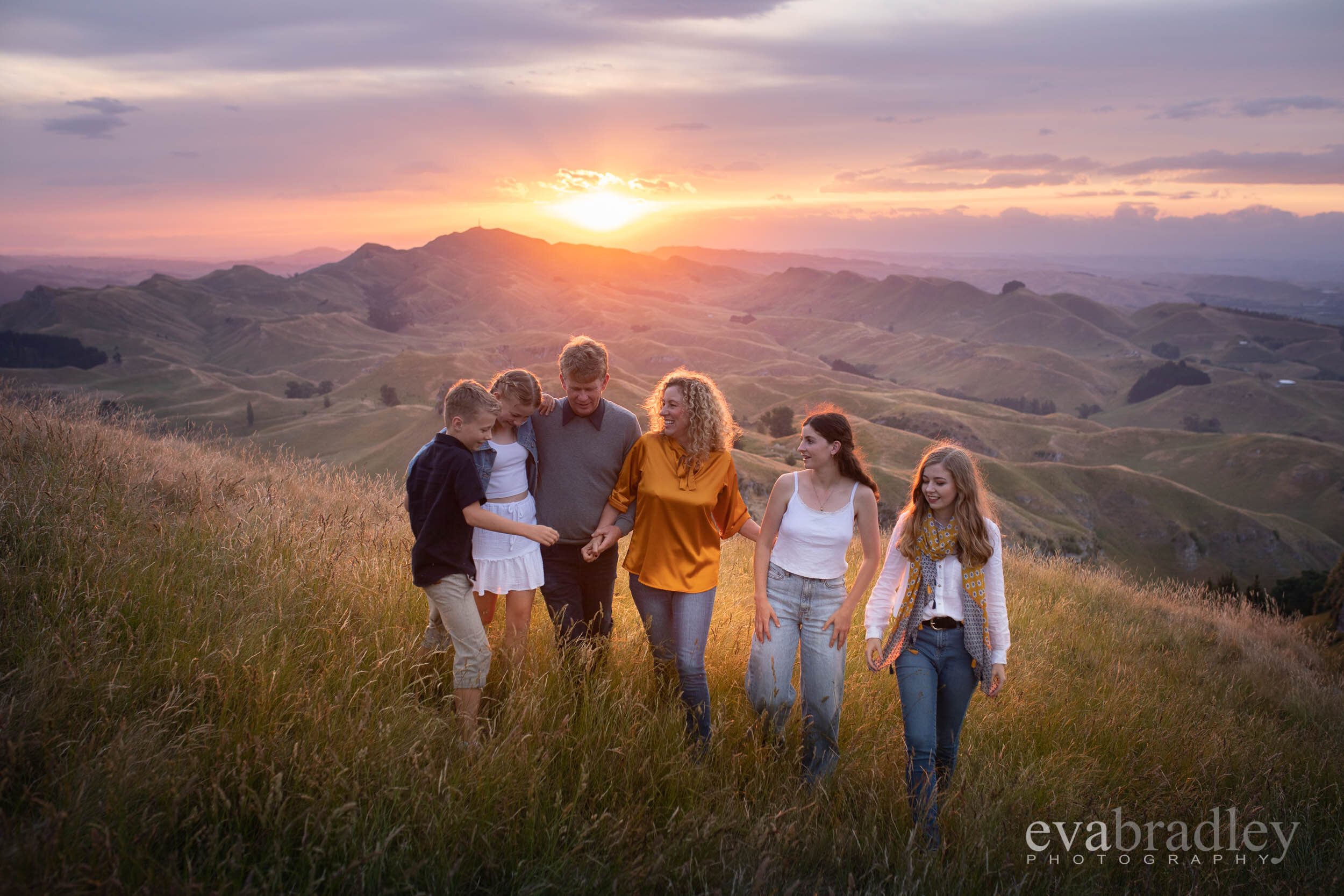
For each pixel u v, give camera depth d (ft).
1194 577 327.06
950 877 9.16
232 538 14.46
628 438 12.91
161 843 7.45
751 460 256.32
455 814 8.41
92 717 8.96
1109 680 19.51
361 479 25.17
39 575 11.43
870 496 11.91
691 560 12.01
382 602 13.16
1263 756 15.80
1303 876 11.27
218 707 9.59
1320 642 34.12
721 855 8.27
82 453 18.15
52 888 6.32
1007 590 28.81
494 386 12.27
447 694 11.71
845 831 9.68
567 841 8.45
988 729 13.74
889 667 12.78
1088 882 9.82
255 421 573.74
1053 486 347.77
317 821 7.57
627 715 10.69
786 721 11.57
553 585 12.90
